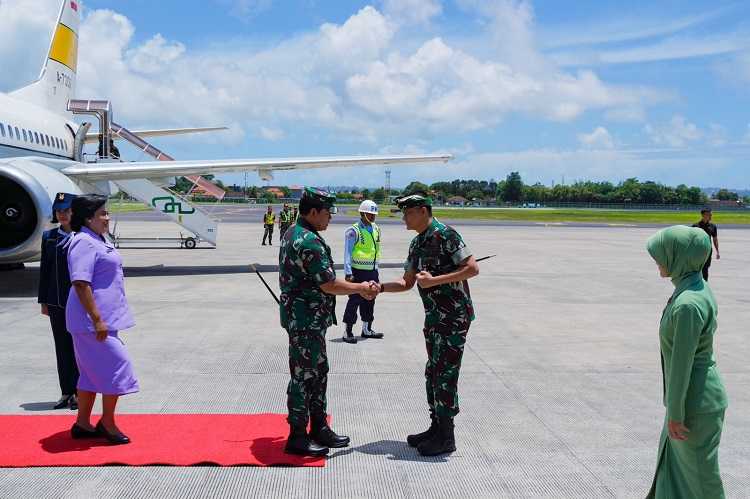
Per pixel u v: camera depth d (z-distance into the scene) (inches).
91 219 193.2
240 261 807.7
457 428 212.8
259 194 6752.0
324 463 182.7
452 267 186.2
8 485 165.6
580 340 355.3
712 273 726.5
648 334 373.7
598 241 1282.0
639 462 185.3
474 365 297.0
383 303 484.1
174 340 339.3
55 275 223.6
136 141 885.8
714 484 124.3
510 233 1561.3
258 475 174.2
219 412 224.5
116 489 164.1
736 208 6594.5
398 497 161.5
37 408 228.8
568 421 220.4
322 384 192.4
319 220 185.8
